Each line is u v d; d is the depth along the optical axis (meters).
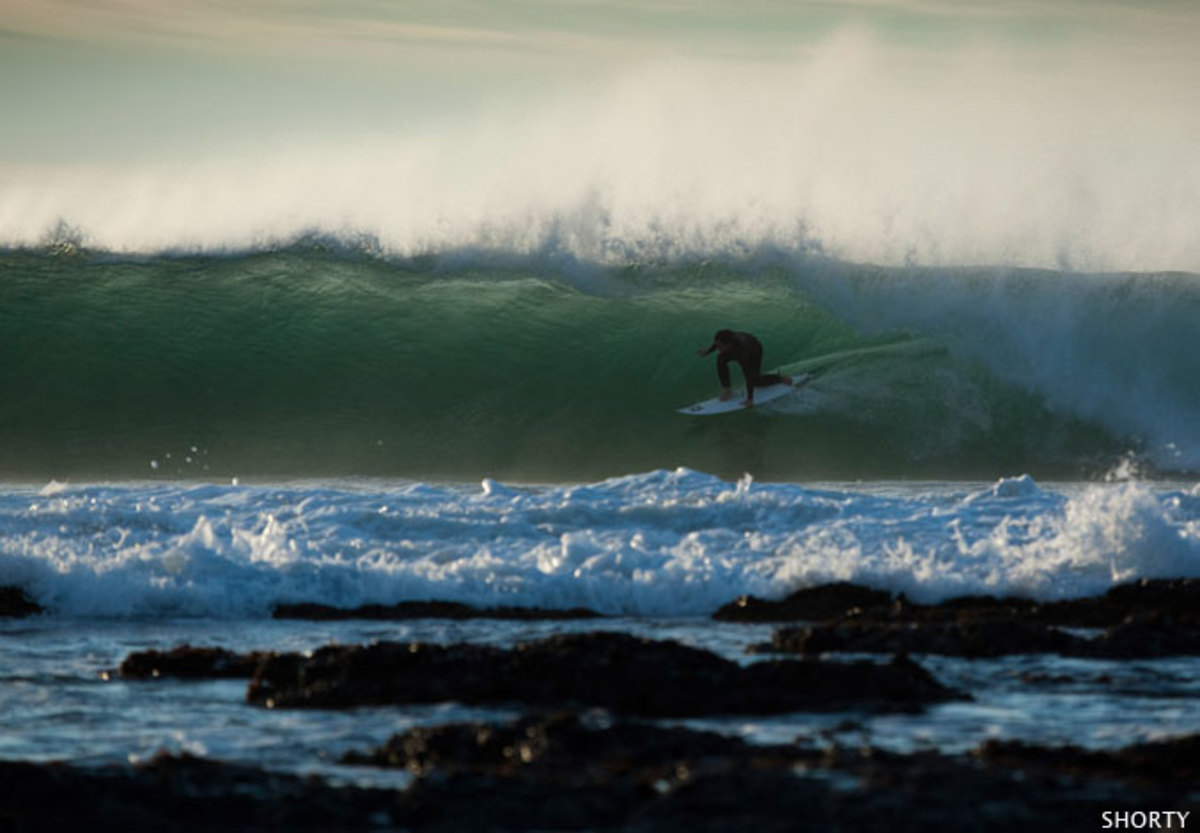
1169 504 65.06
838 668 38.19
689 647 39.22
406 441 119.75
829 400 119.25
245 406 123.19
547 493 69.06
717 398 122.75
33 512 62.53
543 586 53.75
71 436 119.50
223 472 113.06
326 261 137.50
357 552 58.06
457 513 63.66
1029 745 31.84
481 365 126.62
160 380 124.94
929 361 123.81
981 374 123.50
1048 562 54.97
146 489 72.44
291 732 34.84
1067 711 36.75
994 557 56.44
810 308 131.62
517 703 36.84
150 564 54.03
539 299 133.50
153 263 137.00
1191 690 39.12
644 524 62.91
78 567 53.38
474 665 38.16
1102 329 125.44
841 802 27.86
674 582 54.00
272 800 28.39
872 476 111.88
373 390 124.50
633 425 120.88
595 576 54.28
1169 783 29.80
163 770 29.94
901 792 28.47
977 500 67.06
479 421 121.88
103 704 38.03
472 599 53.31
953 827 26.81
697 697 36.62
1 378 124.31
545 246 138.12
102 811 27.78
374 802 28.56
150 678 41.31
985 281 128.75
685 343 128.12
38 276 134.12
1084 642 44.59
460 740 32.16
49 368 125.19
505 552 58.59
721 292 134.25
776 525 62.22
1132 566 54.47
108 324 129.50
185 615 52.28
